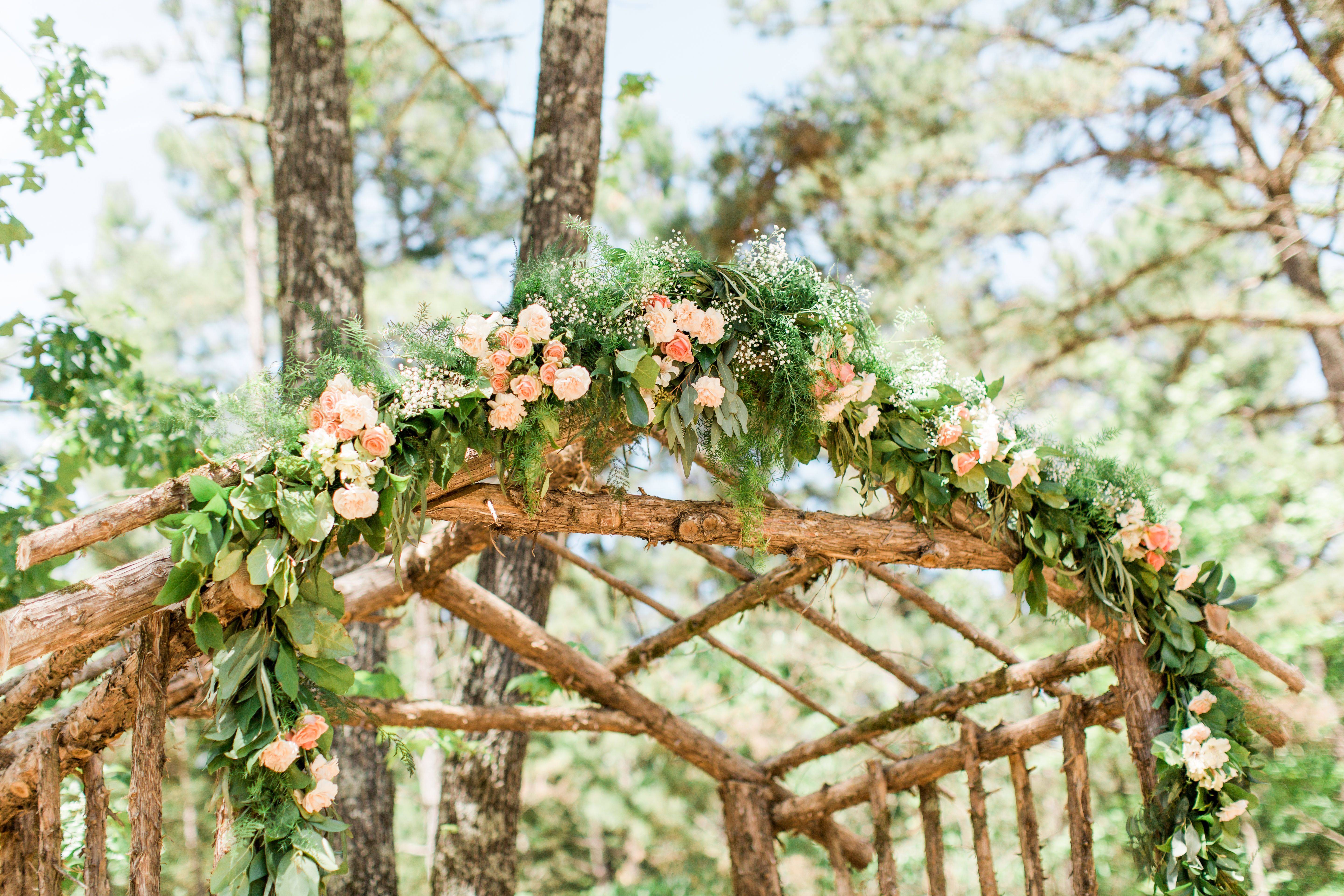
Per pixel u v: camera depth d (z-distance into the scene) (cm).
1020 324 802
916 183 824
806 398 268
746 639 761
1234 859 291
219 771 212
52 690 260
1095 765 678
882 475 295
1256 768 307
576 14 461
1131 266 781
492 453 246
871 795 405
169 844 913
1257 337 862
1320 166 726
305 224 452
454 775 471
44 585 411
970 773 381
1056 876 721
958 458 290
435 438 235
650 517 272
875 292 848
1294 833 577
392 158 1066
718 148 898
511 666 475
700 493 453
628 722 418
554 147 450
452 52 657
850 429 285
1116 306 790
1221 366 678
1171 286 782
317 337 416
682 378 259
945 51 839
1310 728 548
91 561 872
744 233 880
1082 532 307
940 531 305
